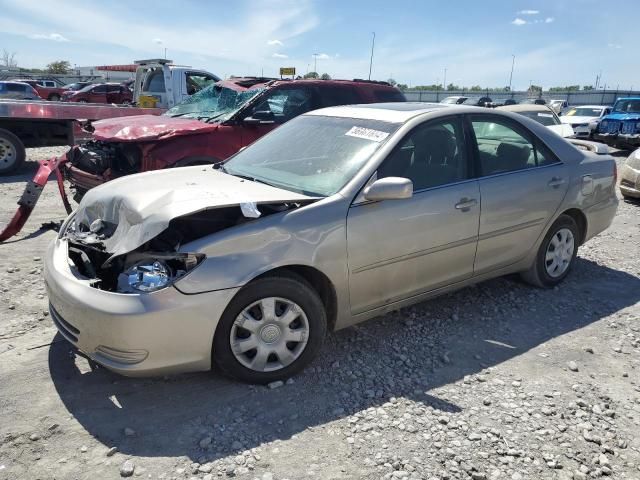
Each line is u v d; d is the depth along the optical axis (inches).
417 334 161.5
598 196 202.8
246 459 106.7
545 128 193.8
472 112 171.2
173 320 116.7
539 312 178.4
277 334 130.8
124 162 258.2
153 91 473.7
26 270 205.2
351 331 162.4
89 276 130.5
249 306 126.1
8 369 136.5
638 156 352.2
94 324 116.6
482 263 170.4
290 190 146.7
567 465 107.3
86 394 127.3
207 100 317.7
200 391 129.4
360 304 144.4
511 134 180.7
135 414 120.4
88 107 426.3
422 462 106.8
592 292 196.9
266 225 127.1
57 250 141.8
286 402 126.0
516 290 196.1
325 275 134.6
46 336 154.2
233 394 128.5
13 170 425.4
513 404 126.7
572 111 913.5
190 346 120.2
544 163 187.8
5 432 112.8
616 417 123.0
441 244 155.6
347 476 102.7
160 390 129.6
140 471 103.0
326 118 176.1
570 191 190.4
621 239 271.7
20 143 423.8
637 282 208.8
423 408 124.6
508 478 103.3
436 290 161.8
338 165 150.1
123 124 270.8
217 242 121.9
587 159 200.8
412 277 152.6
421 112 162.4
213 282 119.8
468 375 139.5
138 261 124.7
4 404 122.2
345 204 137.3
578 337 161.8
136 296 115.8
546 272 194.2
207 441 111.0
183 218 128.6
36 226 268.8
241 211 128.6
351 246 137.1
